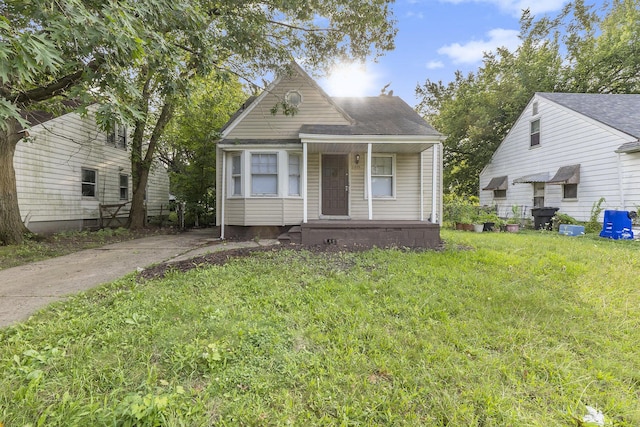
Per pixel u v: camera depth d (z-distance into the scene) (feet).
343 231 22.18
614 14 51.62
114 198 41.78
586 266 15.80
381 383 6.62
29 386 6.10
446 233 31.22
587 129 33.32
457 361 7.44
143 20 14.21
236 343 7.87
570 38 52.70
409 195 29.53
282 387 6.41
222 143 27.12
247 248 21.16
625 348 8.21
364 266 15.89
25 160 29.09
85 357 7.23
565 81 50.03
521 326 9.32
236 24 20.18
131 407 5.40
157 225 43.96
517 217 41.01
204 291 11.83
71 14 9.94
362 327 8.98
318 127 26.30
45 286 13.05
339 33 24.90
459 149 55.62
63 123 33.27
